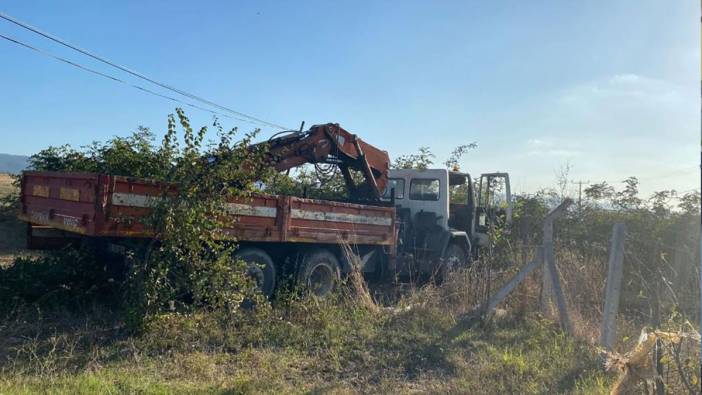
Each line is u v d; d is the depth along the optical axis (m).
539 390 5.23
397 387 5.37
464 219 12.41
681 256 8.27
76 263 7.69
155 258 6.50
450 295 8.43
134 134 11.12
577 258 8.93
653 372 4.29
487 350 6.49
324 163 10.47
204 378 5.32
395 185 12.45
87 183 6.54
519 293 7.97
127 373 5.27
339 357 6.10
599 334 6.84
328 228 9.09
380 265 10.53
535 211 12.38
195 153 6.73
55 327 6.62
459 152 15.61
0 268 7.59
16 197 13.92
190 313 6.79
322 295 9.02
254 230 7.86
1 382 4.81
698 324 6.04
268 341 6.54
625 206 11.66
